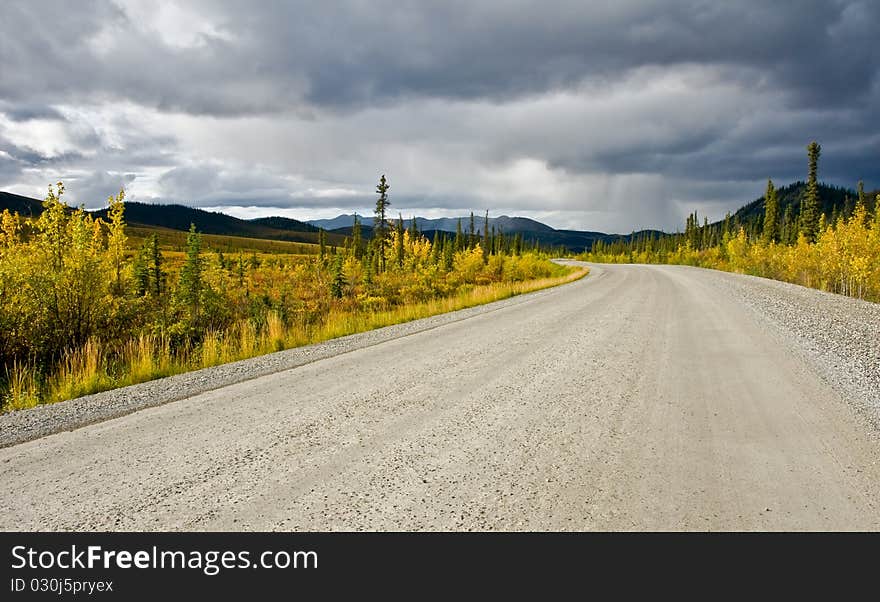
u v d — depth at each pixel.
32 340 9.28
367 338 10.87
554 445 4.39
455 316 14.54
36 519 3.27
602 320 12.84
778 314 13.38
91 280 10.04
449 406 5.59
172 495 3.55
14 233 9.89
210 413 5.49
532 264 40.53
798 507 3.27
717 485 3.58
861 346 8.78
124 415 5.51
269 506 3.38
